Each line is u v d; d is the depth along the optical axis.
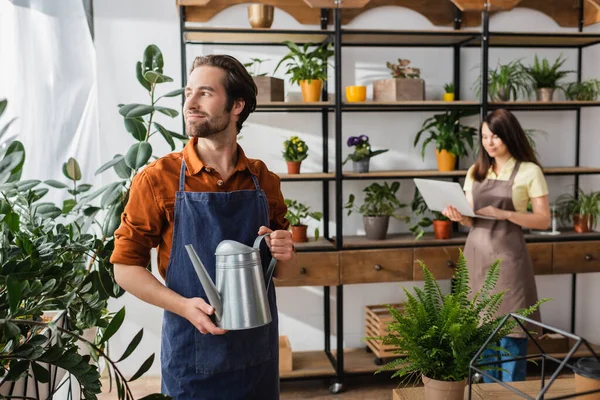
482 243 2.90
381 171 3.67
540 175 2.87
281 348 3.35
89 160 3.28
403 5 3.64
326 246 3.31
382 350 3.40
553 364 3.62
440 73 3.73
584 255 3.45
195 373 1.47
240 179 1.54
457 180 3.67
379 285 3.79
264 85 3.24
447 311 1.33
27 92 2.93
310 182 3.68
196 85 1.41
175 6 3.46
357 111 3.67
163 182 1.47
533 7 3.74
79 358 1.41
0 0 2.81
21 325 1.56
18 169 1.85
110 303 3.50
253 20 3.26
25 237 1.64
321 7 3.23
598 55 3.83
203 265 1.42
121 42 3.43
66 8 3.14
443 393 1.30
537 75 3.58
